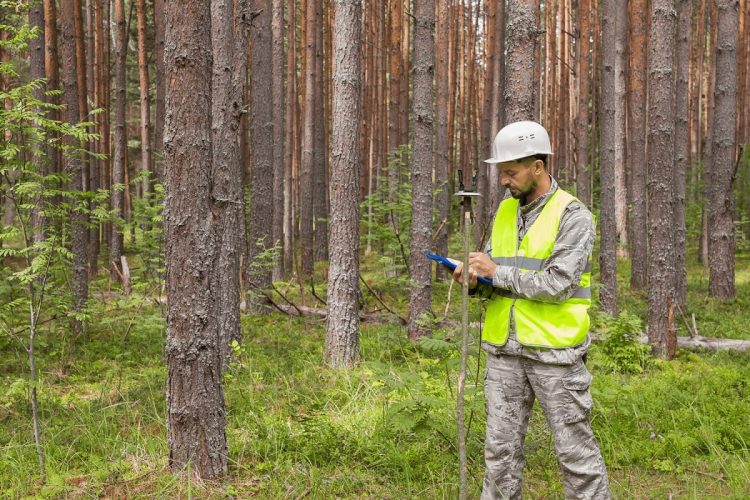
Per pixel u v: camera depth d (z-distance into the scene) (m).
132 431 4.86
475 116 24.56
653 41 7.71
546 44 23.83
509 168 2.98
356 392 5.70
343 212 7.17
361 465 4.24
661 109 7.51
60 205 4.85
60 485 3.86
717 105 11.85
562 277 2.79
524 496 3.77
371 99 20.75
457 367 4.37
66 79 9.00
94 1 16.80
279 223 14.85
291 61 17.52
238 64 7.08
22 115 4.23
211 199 3.93
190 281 3.86
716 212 12.02
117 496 3.76
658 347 7.45
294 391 5.92
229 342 7.10
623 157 18.45
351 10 7.12
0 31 14.10
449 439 4.16
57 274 8.02
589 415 2.97
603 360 6.86
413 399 4.12
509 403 3.04
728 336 8.68
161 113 12.22
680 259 10.96
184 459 3.93
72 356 7.56
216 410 4.00
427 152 8.19
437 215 13.33
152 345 8.22
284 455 4.31
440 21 13.79
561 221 2.89
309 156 15.73
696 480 4.12
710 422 4.98
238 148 7.20
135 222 10.29
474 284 3.02
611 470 4.32
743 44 18.23
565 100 21.47
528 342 2.90
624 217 18.66
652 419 5.09
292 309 10.35
